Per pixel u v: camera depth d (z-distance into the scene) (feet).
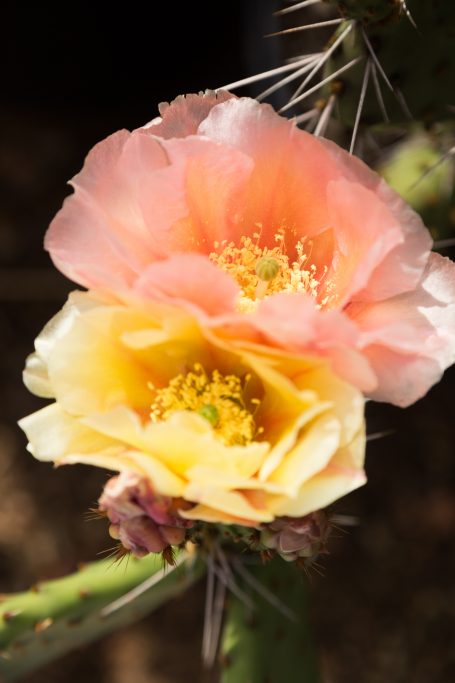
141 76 3.07
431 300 1.14
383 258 1.11
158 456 1.06
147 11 2.98
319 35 2.07
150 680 2.46
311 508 1.05
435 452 2.68
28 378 1.14
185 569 1.52
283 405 1.11
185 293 1.07
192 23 3.00
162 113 1.16
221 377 1.15
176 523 1.09
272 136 1.15
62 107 3.06
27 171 2.97
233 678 1.51
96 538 2.57
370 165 1.97
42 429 1.12
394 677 2.47
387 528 2.61
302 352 1.07
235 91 2.90
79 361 1.11
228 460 1.05
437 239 1.76
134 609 1.54
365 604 2.54
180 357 1.14
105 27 2.99
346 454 1.06
